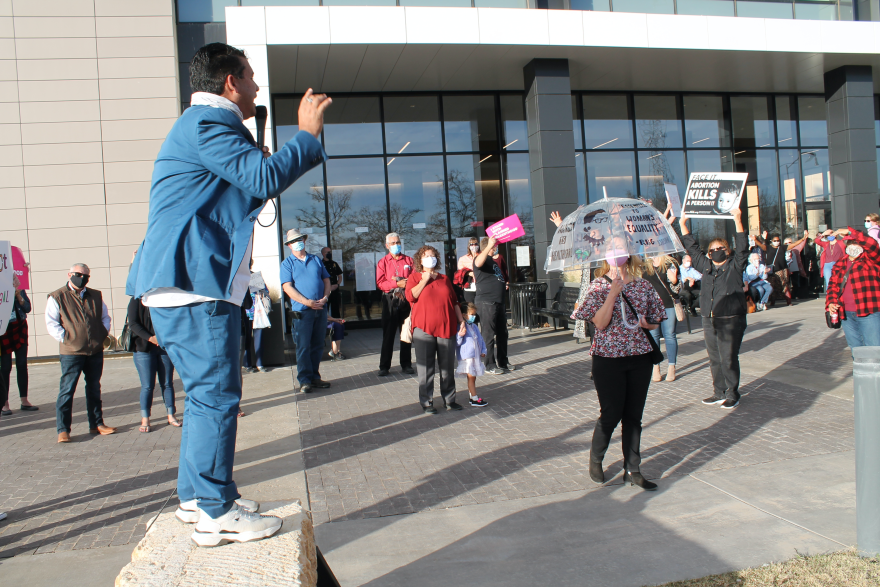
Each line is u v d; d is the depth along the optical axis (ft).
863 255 21.45
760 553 10.52
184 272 6.42
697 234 54.60
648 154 52.65
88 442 19.60
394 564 10.71
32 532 12.80
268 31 35.94
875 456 10.27
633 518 12.23
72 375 19.65
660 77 48.60
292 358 34.24
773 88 54.19
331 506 13.52
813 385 22.81
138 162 41.73
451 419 20.39
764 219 56.03
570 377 26.20
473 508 13.08
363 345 39.27
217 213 6.68
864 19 49.90
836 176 50.75
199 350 6.84
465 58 41.19
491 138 49.44
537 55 41.50
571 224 15.90
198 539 6.90
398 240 28.73
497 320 27.94
